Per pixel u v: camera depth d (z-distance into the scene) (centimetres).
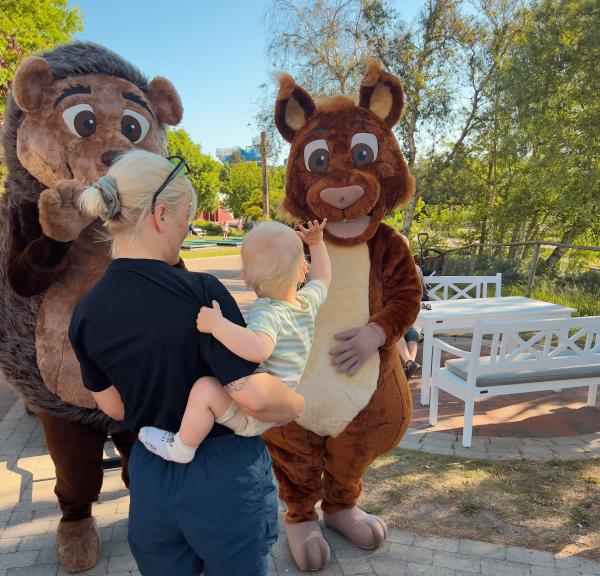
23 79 250
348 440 274
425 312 541
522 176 1549
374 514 333
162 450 162
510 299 637
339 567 285
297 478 282
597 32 1188
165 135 309
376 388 271
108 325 157
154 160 164
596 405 525
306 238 222
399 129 1644
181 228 170
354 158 281
